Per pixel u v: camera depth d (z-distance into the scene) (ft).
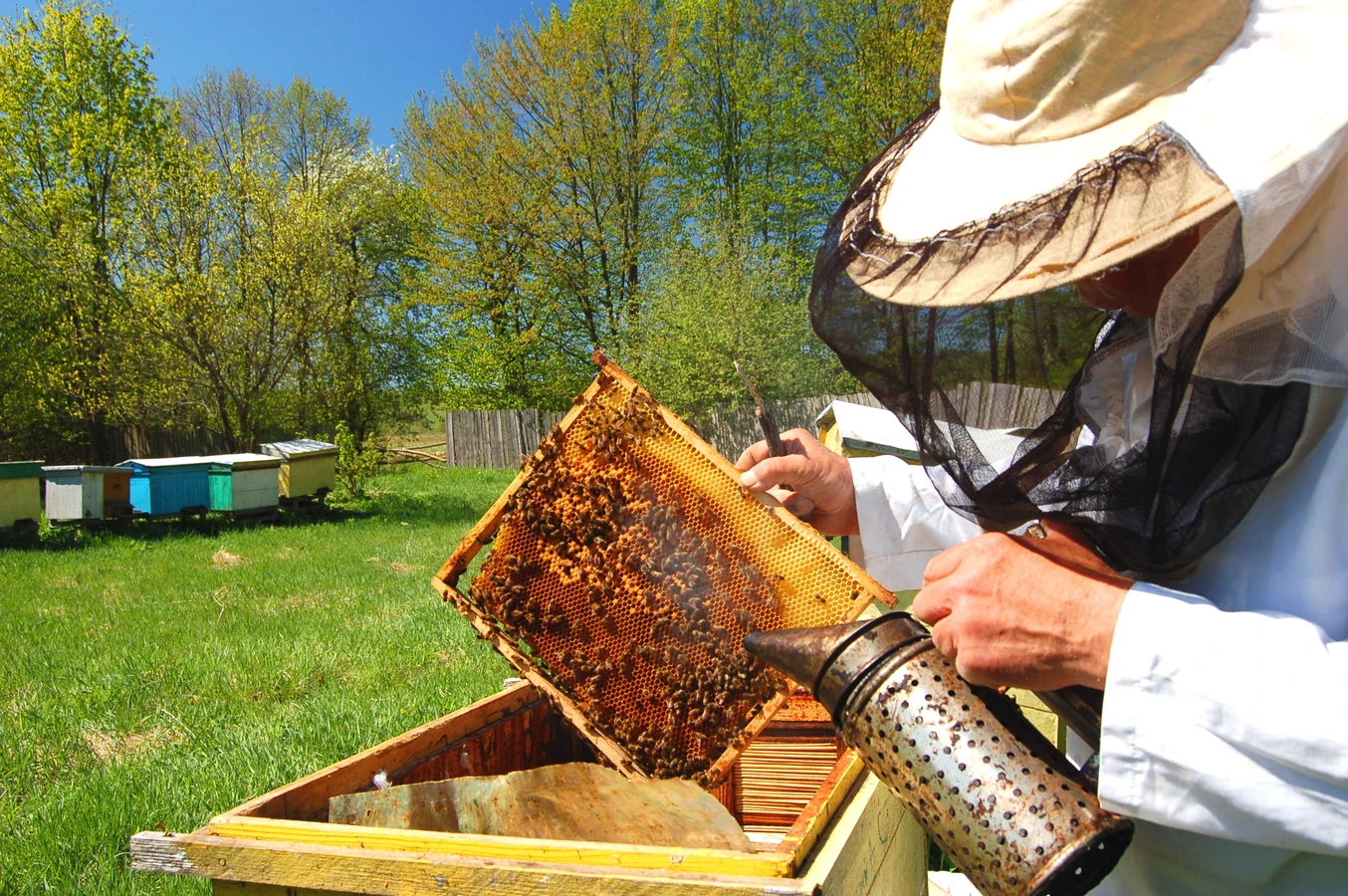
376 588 30.91
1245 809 3.20
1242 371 3.38
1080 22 3.42
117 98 75.10
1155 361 3.52
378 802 4.95
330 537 44.75
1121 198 3.30
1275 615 3.38
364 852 4.43
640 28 84.99
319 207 65.72
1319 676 3.12
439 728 6.45
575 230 87.76
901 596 10.37
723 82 92.48
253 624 25.08
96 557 38.52
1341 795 3.06
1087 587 3.59
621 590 6.12
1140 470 3.71
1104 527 3.92
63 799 12.62
